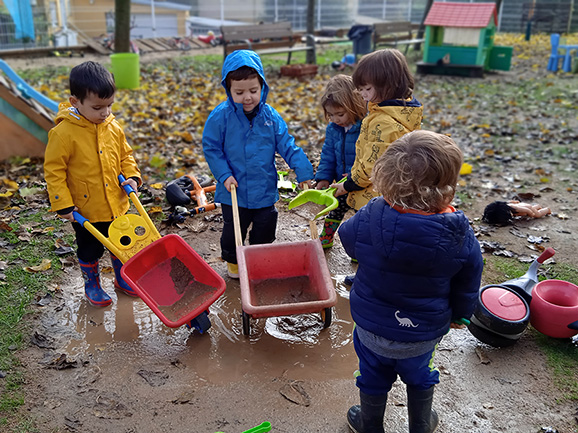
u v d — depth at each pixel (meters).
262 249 3.49
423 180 2.06
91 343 3.28
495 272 4.07
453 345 3.30
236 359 3.17
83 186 3.40
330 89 3.74
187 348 3.26
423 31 16.94
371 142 3.32
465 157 6.83
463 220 2.11
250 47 12.54
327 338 3.38
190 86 11.02
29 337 3.29
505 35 22.73
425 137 2.12
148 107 8.98
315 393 2.90
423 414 2.39
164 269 3.55
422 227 2.05
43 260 4.11
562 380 2.98
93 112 3.22
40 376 2.98
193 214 5.04
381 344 2.26
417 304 2.16
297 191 5.64
